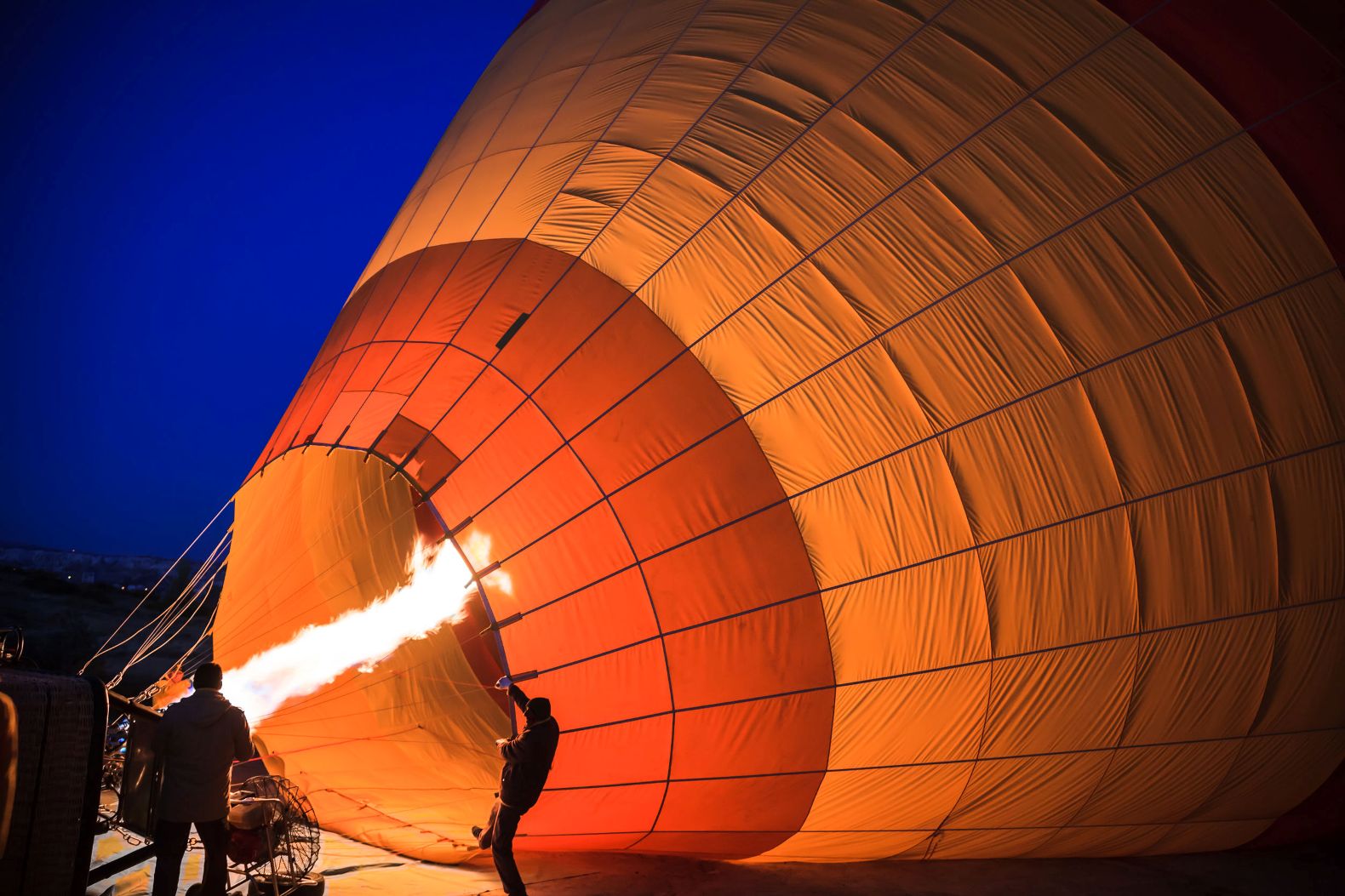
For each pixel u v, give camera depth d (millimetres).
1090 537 6523
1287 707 7004
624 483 6652
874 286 6652
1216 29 6672
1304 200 6523
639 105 7746
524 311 7320
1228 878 7605
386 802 8039
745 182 7008
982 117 6801
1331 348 6527
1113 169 6645
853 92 7066
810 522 6480
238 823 5422
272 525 9820
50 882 4316
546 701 6078
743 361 6688
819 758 6574
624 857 7438
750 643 6449
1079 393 6523
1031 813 7238
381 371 7898
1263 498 6559
